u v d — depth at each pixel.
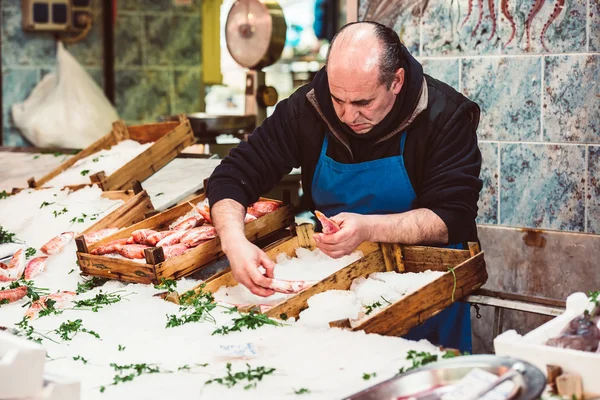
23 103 7.88
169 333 2.63
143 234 3.48
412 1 4.57
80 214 4.05
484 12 4.39
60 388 1.90
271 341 2.50
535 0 4.25
